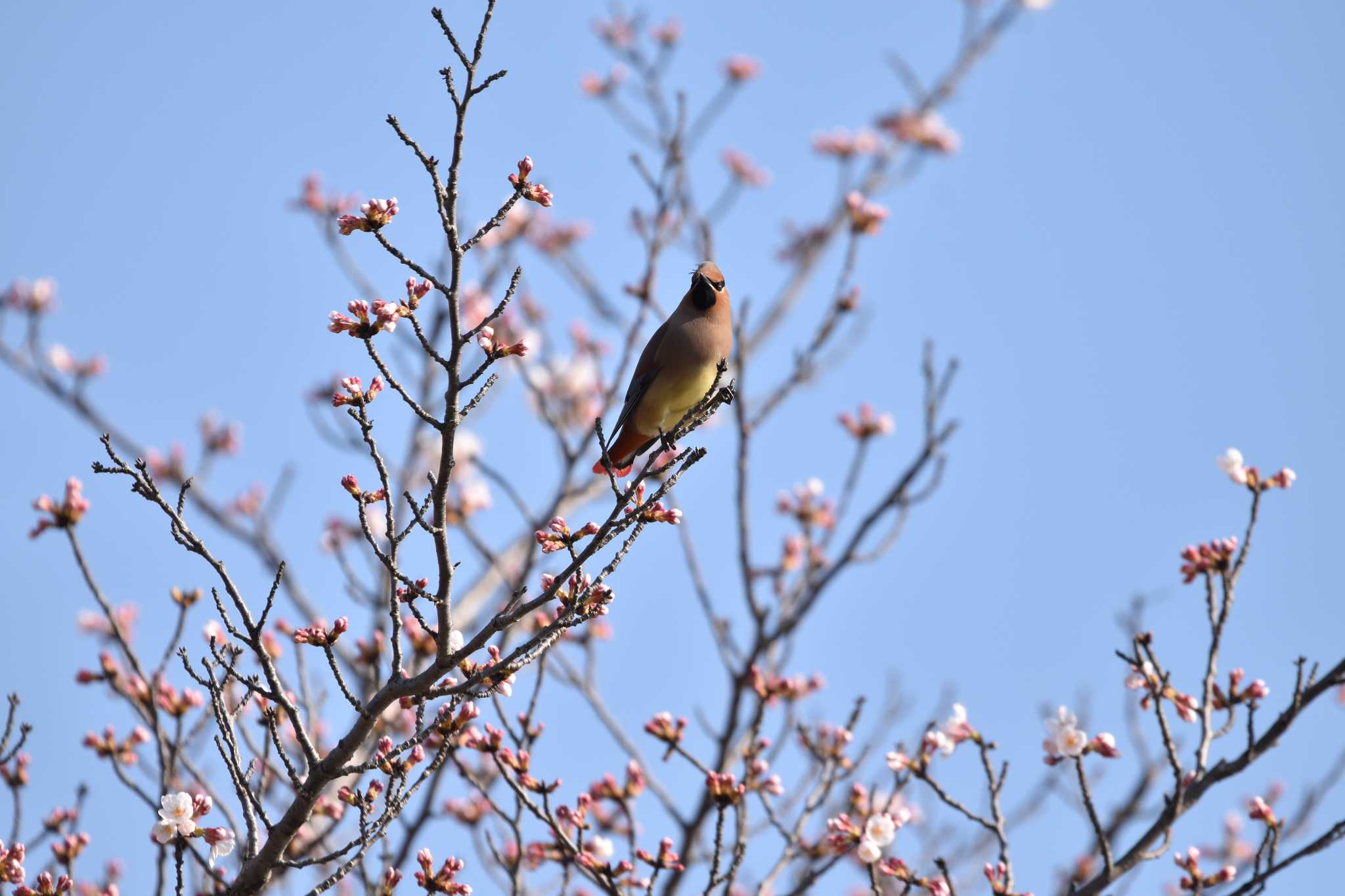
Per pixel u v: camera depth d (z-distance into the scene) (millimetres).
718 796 9992
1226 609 10055
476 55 8320
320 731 13406
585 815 10711
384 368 8250
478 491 16047
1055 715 9992
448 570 8633
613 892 10359
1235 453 10211
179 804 8719
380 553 8617
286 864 8617
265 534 16578
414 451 16172
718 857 9945
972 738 10242
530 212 18562
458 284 8258
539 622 14312
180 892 8609
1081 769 9820
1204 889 10008
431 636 8727
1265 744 9914
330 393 16938
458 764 10883
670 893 12812
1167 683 10000
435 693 8719
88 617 13766
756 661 13352
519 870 10875
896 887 13219
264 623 8609
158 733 10789
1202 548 10203
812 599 13641
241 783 8703
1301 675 9953
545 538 8977
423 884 9375
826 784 11703
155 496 8516
